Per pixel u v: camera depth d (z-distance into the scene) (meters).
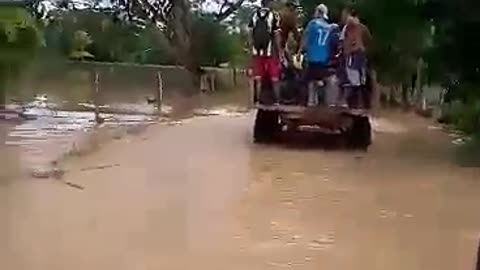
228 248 7.69
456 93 15.48
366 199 10.33
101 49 40.03
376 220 9.06
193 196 10.27
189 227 8.51
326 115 15.70
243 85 37.78
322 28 15.33
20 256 7.21
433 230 8.59
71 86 27.61
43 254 7.30
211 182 11.40
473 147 15.97
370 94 15.61
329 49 15.38
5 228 8.25
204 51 41.06
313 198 10.34
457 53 14.66
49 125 19.55
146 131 18.98
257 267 7.06
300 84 15.73
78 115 22.58
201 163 13.30
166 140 16.98
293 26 15.85
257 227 8.59
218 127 20.69
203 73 38.03
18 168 12.23
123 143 16.16
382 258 7.45
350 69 15.36
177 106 29.17
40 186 10.75
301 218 9.09
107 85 28.48
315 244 7.92
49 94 26.47
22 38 25.27
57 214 8.98
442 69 15.18
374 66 22.23
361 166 13.38
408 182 11.75
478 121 16.62
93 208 9.37
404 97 28.73
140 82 29.84
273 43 15.79
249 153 14.84
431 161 14.09
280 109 15.88
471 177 12.28
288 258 7.38
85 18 39.34
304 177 12.05
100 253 7.38
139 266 6.99
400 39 20.39
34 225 8.41
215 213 9.27
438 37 14.95
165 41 41.19
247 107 29.38
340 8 21.05
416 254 7.60
